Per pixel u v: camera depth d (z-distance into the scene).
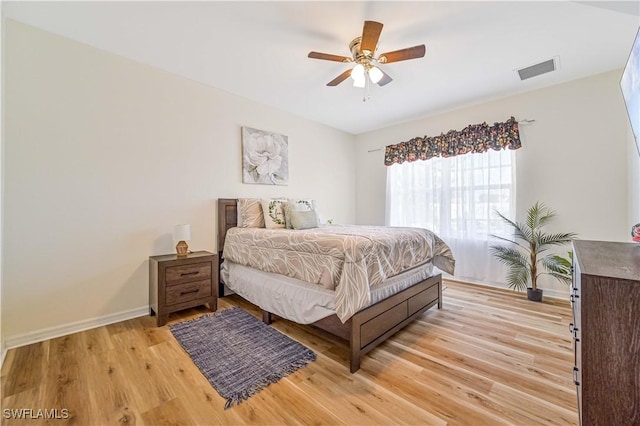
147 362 1.81
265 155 3.66
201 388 1.56
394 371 1.75
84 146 2.29
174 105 2.84
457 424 1.31
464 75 2.85
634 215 2.57
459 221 3.81
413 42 2.27
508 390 1.55
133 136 2.56
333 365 1.82
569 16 1.97
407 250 2.39
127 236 2.53
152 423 1.31
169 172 2.81
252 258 2.66
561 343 2.09
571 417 1.34
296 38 2.22
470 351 1.99
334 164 4.77
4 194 1.94
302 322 2.10
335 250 1.91
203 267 2.68
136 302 2.58
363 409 1.42
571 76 2.89
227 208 3.21
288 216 3.09
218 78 2.94
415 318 2.43
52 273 2.15
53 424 1.29
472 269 3.72
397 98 3.46
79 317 2.28
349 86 3.12
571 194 3.00
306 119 4.28
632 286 0.79
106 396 1.49
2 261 1.91
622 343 0.80
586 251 1.28
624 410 0.81
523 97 3.29
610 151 2.78
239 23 2.04
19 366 1.75
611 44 2.31
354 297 1.76
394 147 4.49
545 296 3.18
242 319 2.55
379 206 4.86
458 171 3.81
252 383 1.61
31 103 2.05
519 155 3.34
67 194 2.21
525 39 2.24
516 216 3.35
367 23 1.72
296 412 1.39
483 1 1.81
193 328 2.34
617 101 2.74
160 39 2.24
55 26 2.07
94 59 2.35
